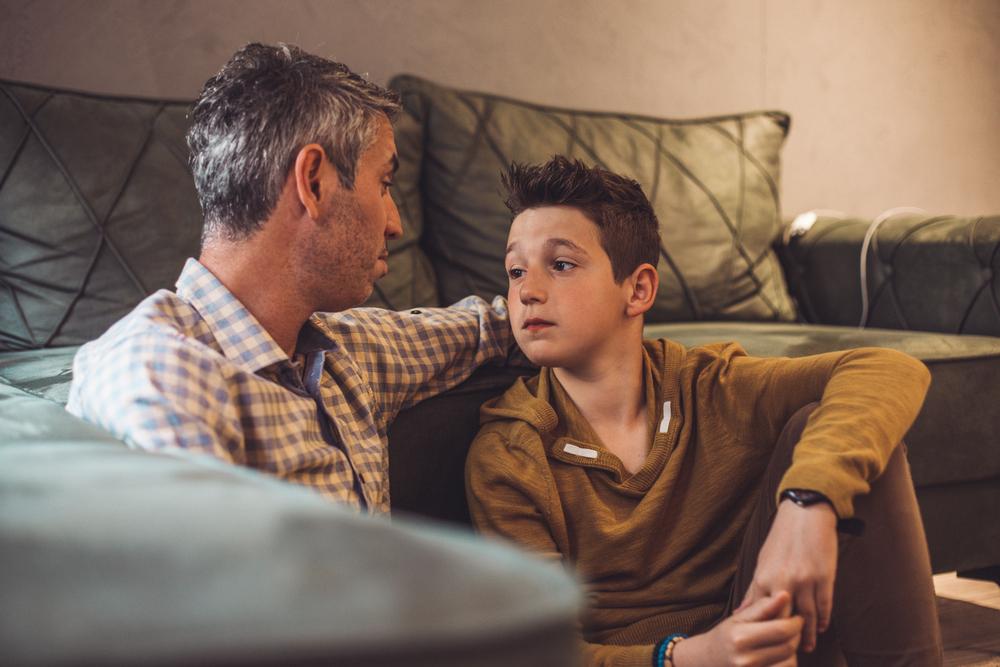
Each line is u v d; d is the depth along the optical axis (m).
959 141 2.78
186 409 0.70
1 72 1.77
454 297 1.81
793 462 0.81
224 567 0.22
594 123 2.01
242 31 1.95
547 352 1.01
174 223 1.55
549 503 0.98
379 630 0.20
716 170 2.05
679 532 0.99
